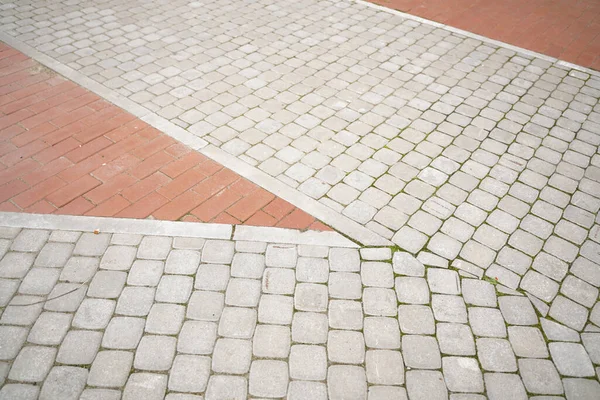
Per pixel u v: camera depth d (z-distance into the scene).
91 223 4.04
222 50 6.77
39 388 2.93
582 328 3.43
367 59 6.72
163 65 6.34
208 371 3.06
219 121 5.34
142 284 3.58
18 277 3.58
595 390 3.08
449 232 4.12
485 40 7.32
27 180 4.44
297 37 7.23
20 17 7.43
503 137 5.28
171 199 4.30
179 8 8.00
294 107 5.64
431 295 3.61
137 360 3.10
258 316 3.41
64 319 3.32
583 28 7.73
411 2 8.57
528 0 8.68
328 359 3.17
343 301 3.54
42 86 5.79
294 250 3.89
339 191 4.49
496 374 3.13
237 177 4.58
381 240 4.02
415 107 5.73
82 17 7.53
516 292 3.66
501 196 4.51
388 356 3.21
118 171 4.58
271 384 3.01
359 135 5.23
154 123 5.25
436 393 3.02
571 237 4.12
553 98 5.99
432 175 4.72
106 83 5.91
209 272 3.69
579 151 5.11
